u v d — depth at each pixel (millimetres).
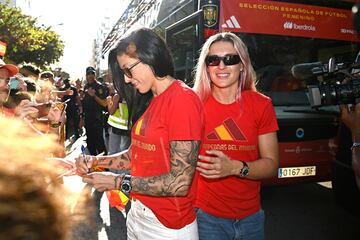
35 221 518
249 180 1982
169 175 1593
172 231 1662
